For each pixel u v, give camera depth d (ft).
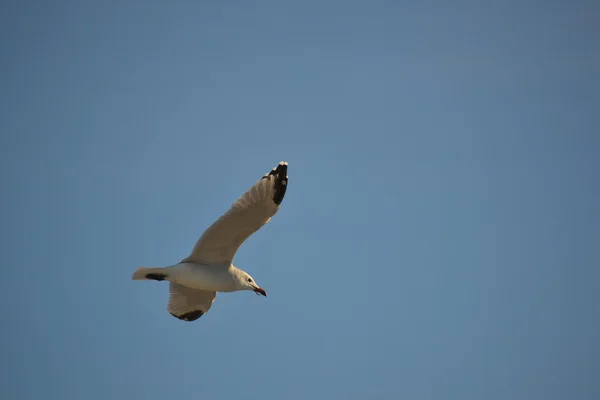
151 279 50.08
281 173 47.91
